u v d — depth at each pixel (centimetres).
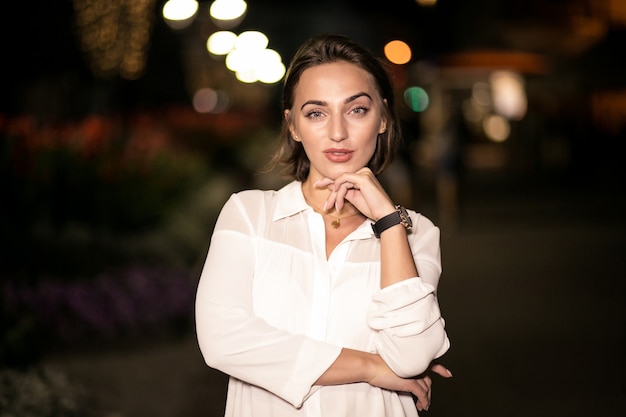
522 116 2867
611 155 2270
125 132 1231
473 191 2148
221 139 1752
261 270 242
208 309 236
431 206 1817
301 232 245
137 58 1362
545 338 728
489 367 643
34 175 909
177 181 1157
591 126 2297
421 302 228
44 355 688
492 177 2538
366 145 243
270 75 1477
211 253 246
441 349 230
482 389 589
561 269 1071
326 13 2722
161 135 1282
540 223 1535
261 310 238
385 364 230
